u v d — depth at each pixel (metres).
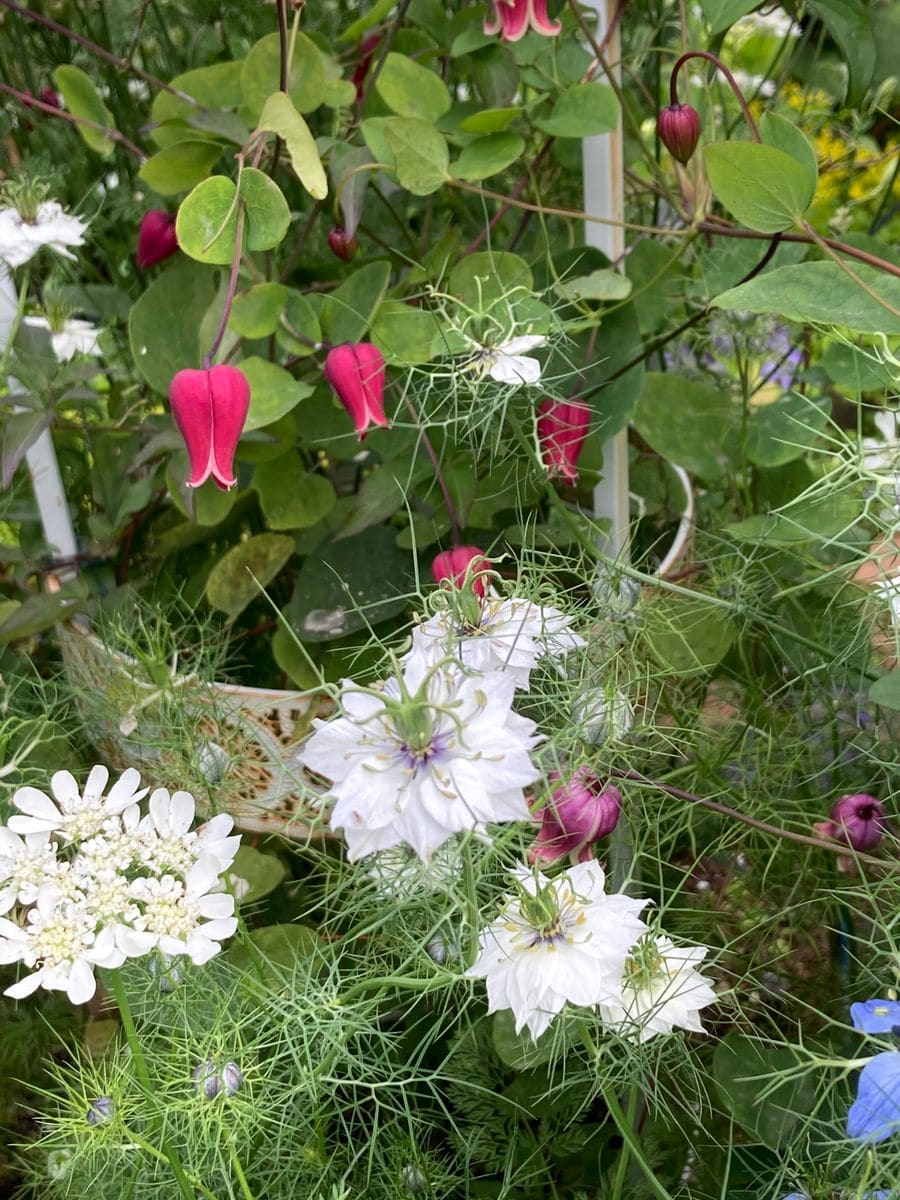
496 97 0.41
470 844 0.25
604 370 0.39
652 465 0.46
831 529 0.37
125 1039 0.35
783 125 0.31
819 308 0.31
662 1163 0.34
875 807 0.30
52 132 0.50
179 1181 0.27
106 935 0.26
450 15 0.46
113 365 0.51
